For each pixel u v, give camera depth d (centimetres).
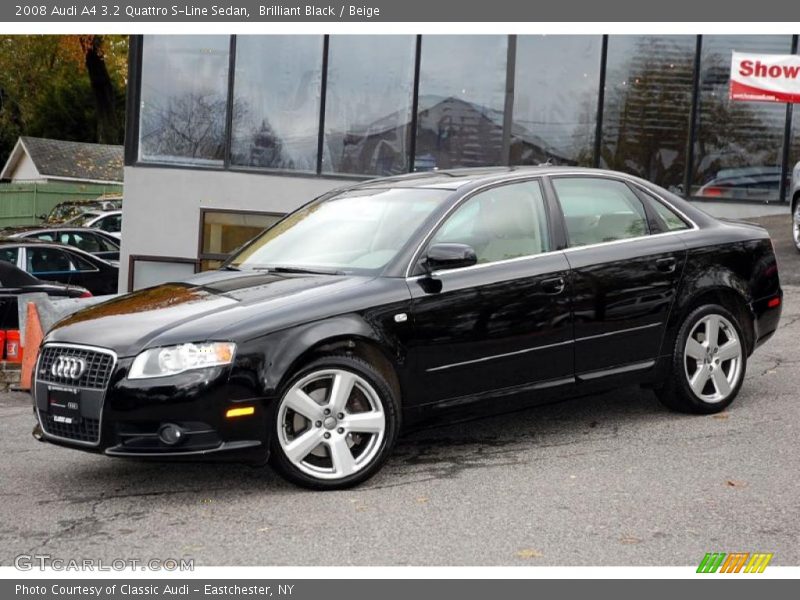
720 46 1698
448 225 636
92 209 3003
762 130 1708
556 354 650
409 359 602
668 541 492
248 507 559
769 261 747
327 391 586
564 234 667
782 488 563
